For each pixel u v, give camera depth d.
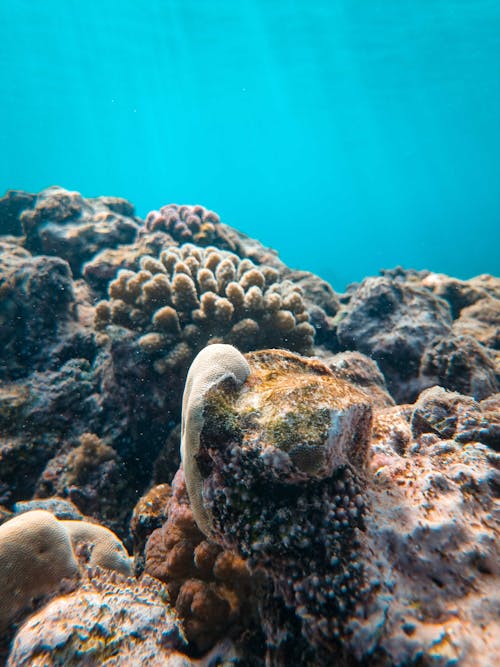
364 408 0.27
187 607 0.31
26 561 0.28
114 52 4.58
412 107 6.44
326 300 1.08
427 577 0.23
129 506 0.53
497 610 0.21
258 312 0.61
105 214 1.07
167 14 3.81
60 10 3.74
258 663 0.28
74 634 0.23
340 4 3.47
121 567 0.37
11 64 4.59
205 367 0.29
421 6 3.37
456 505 0.25
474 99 6.04
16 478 0.54
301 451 0.23
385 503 0.26
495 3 3.30
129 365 0.57
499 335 0.79
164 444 0.57
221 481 0.25
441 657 0.20
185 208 1.12
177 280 0.60
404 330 0.77
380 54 4.36
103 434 0.58
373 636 0.21
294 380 0.28
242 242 1.24
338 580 0.23
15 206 1.15
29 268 0.74
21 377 0.67
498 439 0.31
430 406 0.36
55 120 6.88
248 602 0.30
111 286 0.66
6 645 0.26
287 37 4.15
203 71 5.16
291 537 0.23
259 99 6.34
